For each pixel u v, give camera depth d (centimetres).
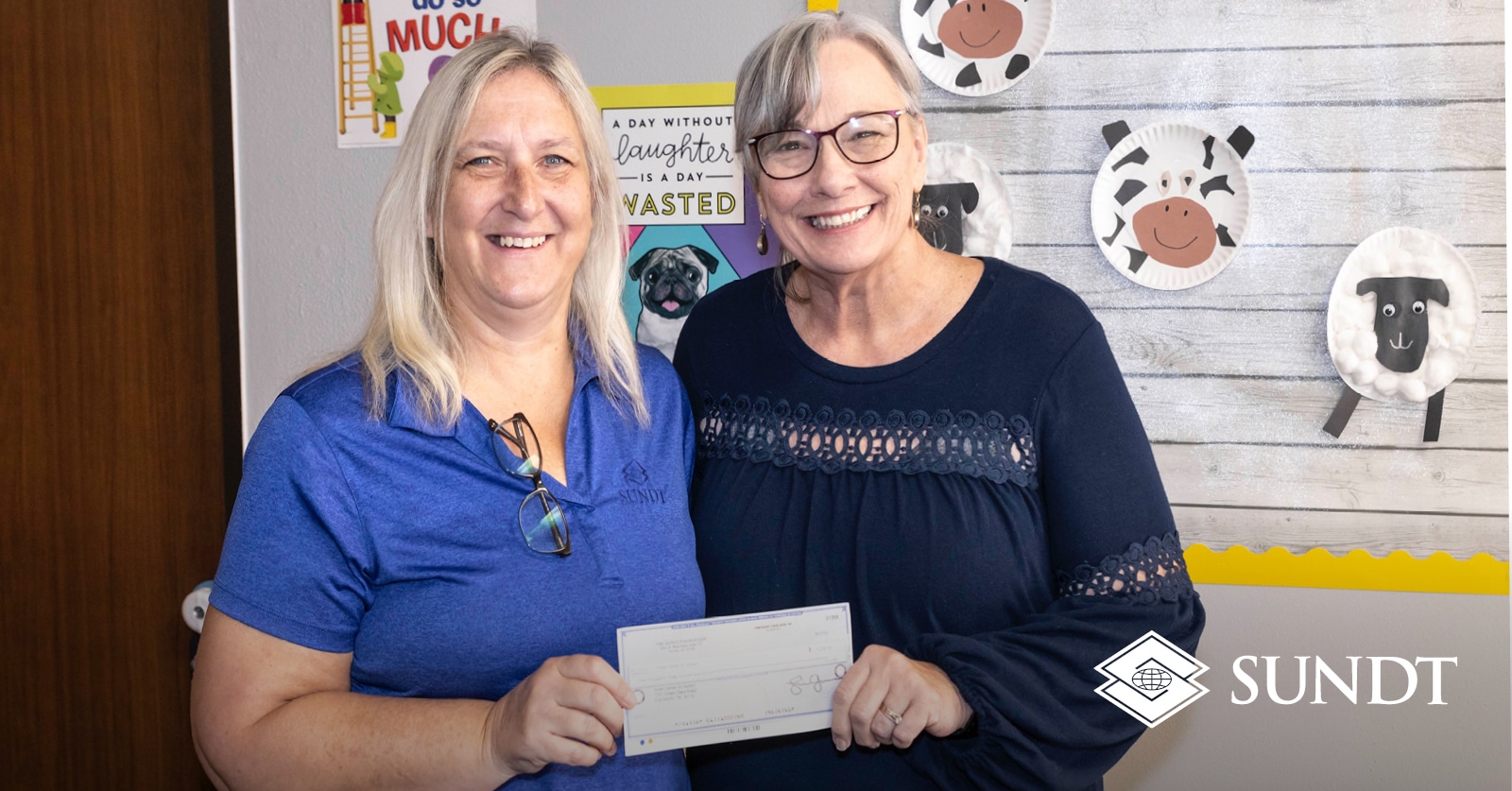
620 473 95
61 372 150
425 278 90
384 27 144
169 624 150
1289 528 135
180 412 149
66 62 147
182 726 150
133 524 150
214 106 147
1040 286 101
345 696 81
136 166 147
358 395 86
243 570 80
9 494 150
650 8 139
